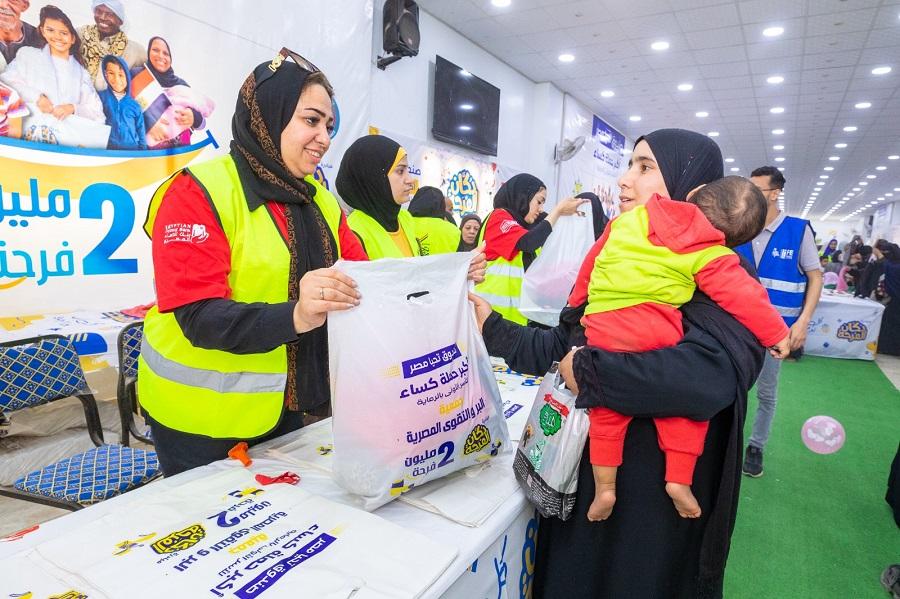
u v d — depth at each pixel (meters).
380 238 1.62
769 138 10.16
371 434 0.77
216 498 0.80
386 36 4.27
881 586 1.82
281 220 1.01
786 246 2.61
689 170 1.00
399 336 0.79
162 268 0.83
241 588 0.59
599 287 0.92
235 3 2.80
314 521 0.73
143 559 0.64
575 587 0.96
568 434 0.87
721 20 4.92
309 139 0.99
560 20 5.11
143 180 2.56
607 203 9.84
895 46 5.34
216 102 2.79
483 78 6.06
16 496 1.42
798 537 2.13
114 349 2.23
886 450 3.09
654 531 0.90
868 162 12.33
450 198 5.62
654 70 6.41
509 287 2.19
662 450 0.89
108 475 1.52
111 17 2.37
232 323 0.79
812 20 4.82
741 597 1.75
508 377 1.61
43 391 1.74
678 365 0.80
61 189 2.30
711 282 0.84
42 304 2.28
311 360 1.09
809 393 4.30
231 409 0.96
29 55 2.16
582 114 8.25
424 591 0.61
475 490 0.91
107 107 2.40
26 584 0.60
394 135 4.75
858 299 6.14
